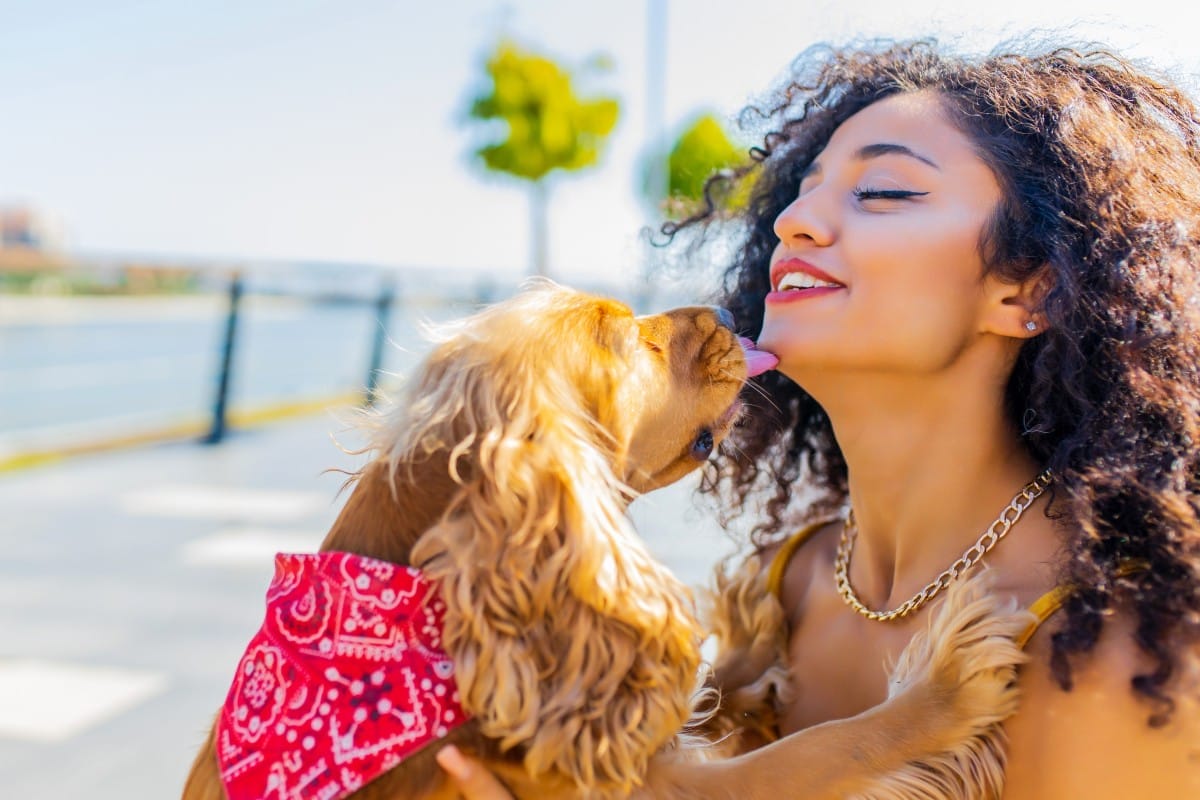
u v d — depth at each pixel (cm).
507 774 144
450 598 142
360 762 140
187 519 612
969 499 160
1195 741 127
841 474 211
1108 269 148
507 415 154
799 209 161
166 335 1727
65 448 818
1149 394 144
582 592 142
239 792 144
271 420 1016
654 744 145
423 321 196
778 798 147
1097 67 164
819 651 177
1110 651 133
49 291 1221
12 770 323
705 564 408
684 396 186
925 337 152
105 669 400
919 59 180
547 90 2234
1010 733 144
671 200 255
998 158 153
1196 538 133
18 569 518
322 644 146
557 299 178
